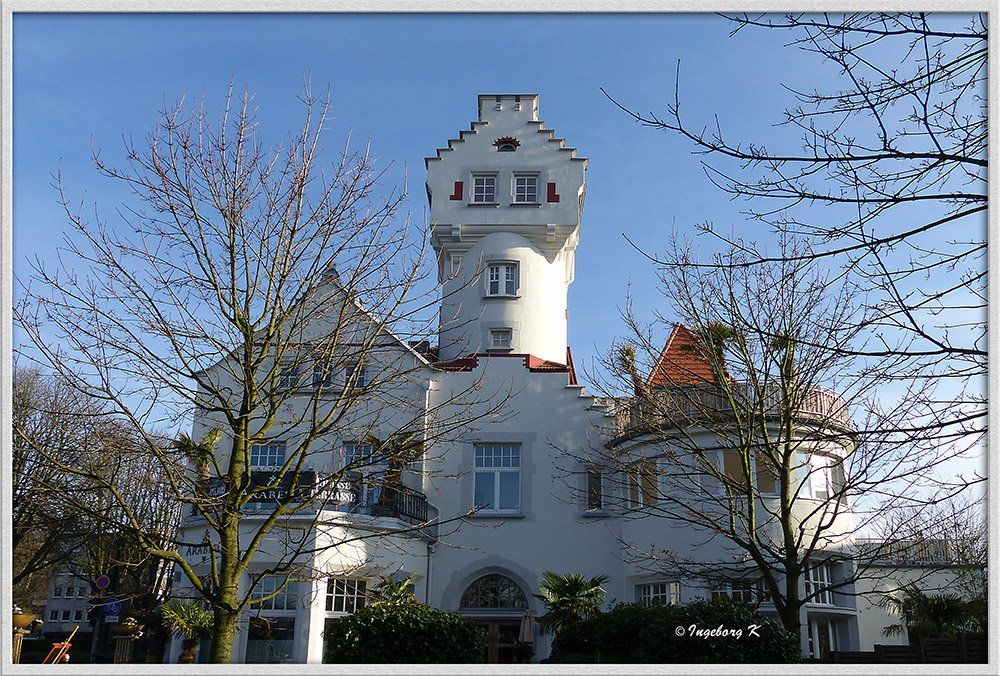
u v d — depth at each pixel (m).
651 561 19.50
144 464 13.76
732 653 13.87
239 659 17.62
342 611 18.67
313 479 18.47
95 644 21.08
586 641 16.50
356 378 12.85
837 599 19.02
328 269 12.17
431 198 27.11
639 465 17.88
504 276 26.02
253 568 18.16
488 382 22.69
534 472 21.73
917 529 12.56
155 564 19.91
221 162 12.02
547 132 27.30
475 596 20.95
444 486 21.64
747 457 14.20
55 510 18.28
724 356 14.85
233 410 11.54
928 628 17.84
